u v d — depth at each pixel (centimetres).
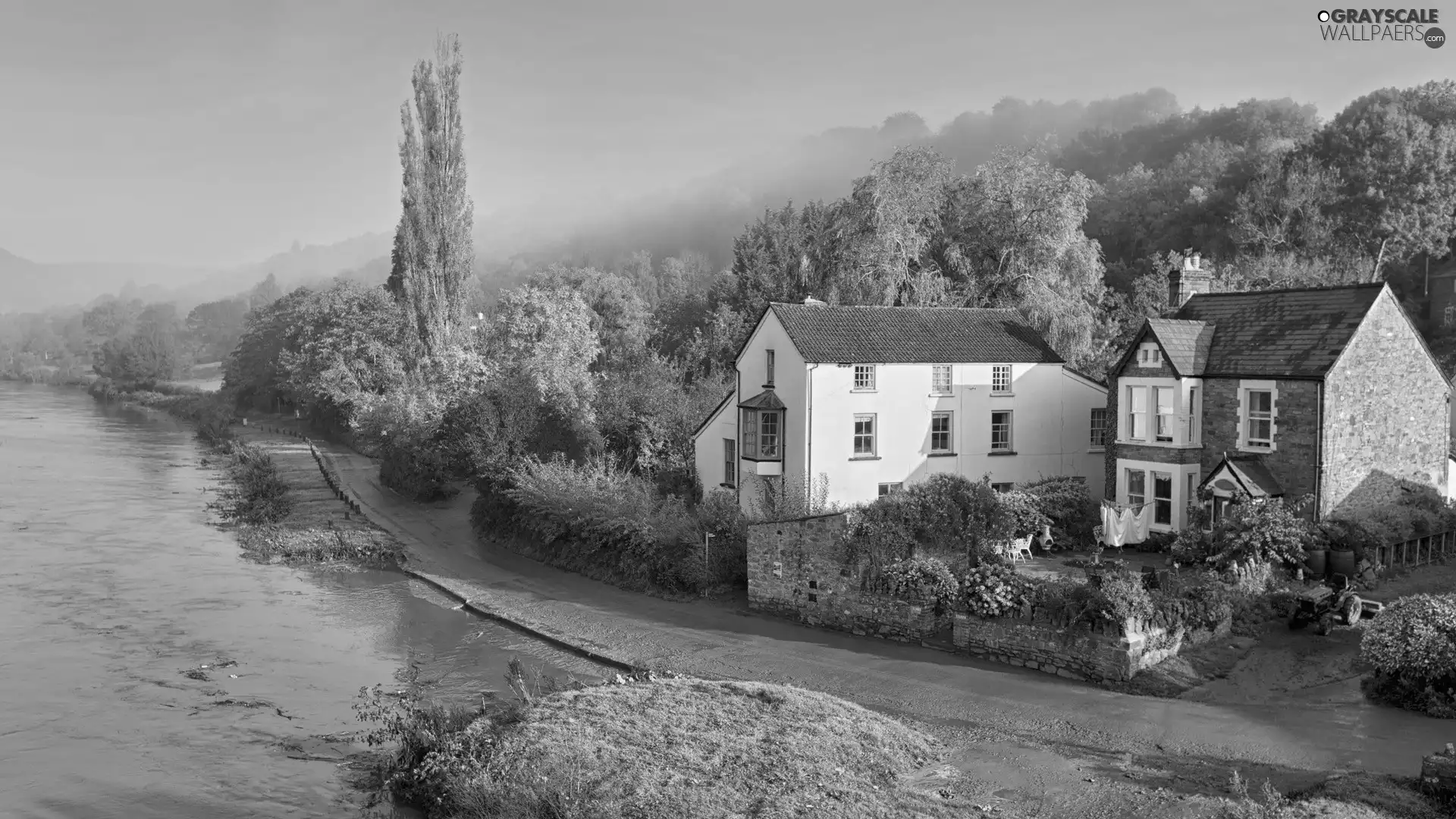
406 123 8856
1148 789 2106
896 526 3334
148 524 5762
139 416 13588
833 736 2366
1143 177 11800
